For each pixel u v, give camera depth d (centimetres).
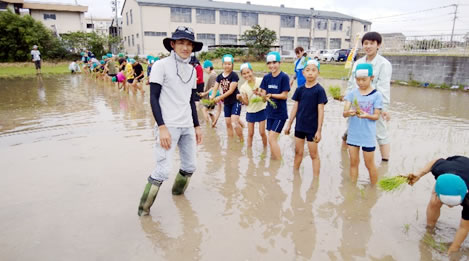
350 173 440
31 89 1433
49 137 650
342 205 378
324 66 2750
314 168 456
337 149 576
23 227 327
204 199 392
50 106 1002
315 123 441
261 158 536
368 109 412
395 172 469
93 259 278
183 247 296
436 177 301
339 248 296
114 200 384
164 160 339
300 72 743
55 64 3158
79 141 623
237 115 616
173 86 339
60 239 307
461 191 256
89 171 472
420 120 802
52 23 4000
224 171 480
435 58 1513
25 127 732
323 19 4984
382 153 515
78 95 1244
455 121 791
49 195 396
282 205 378
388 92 502
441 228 329
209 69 833
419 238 312
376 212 362
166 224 335
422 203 381
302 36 4919
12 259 278
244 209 368
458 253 288
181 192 400
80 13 4103
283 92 492
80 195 396
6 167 486
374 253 289
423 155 542
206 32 4209
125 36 4547
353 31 5312
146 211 349
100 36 3656
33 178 446
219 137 668
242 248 296
